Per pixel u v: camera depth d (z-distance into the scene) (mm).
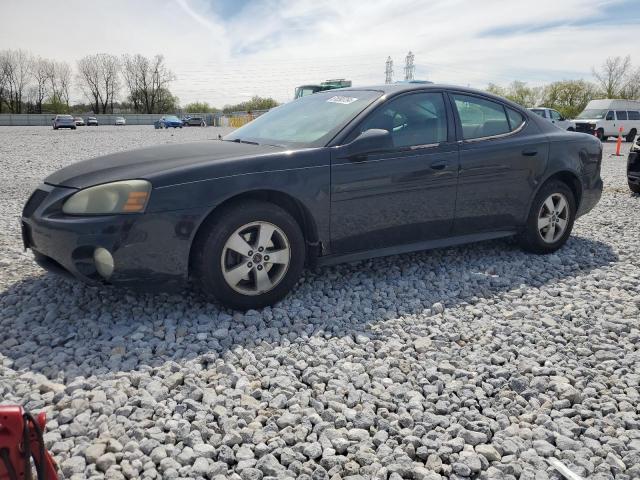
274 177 3479
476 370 2877
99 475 2018
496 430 2381
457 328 3391
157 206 3166
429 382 2770
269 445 2201
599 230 6031
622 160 15742
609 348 3125
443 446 2227
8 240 5289
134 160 3561
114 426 2299
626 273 4492
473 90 4613
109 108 83938
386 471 2072
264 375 2771
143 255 3178
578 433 2375
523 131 4746
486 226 4566
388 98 4090
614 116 26266
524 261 4758
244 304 3469
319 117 4125
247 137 4250
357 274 4277
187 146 3951
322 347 3092
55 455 2131
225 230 3328
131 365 2824
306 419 2381
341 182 3717
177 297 3719
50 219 3215
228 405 2490
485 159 4383
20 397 2525
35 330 3221
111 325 3301
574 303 3824
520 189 4641
